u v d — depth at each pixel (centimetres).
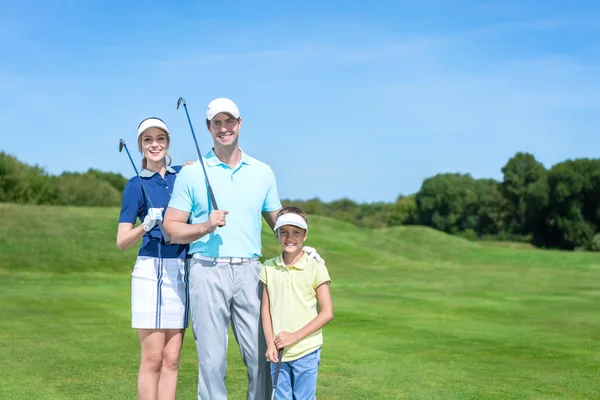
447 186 8900
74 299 1322
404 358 760
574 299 1503
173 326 452
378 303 1380
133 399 544
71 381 605
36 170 4306
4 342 812
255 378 455
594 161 6956
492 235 8138
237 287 444
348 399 562
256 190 450
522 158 7844
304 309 436
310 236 3250
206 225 421
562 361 754
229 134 443
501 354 798
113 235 2534
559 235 7244
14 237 2320
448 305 1362
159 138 472
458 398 568
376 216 10094
